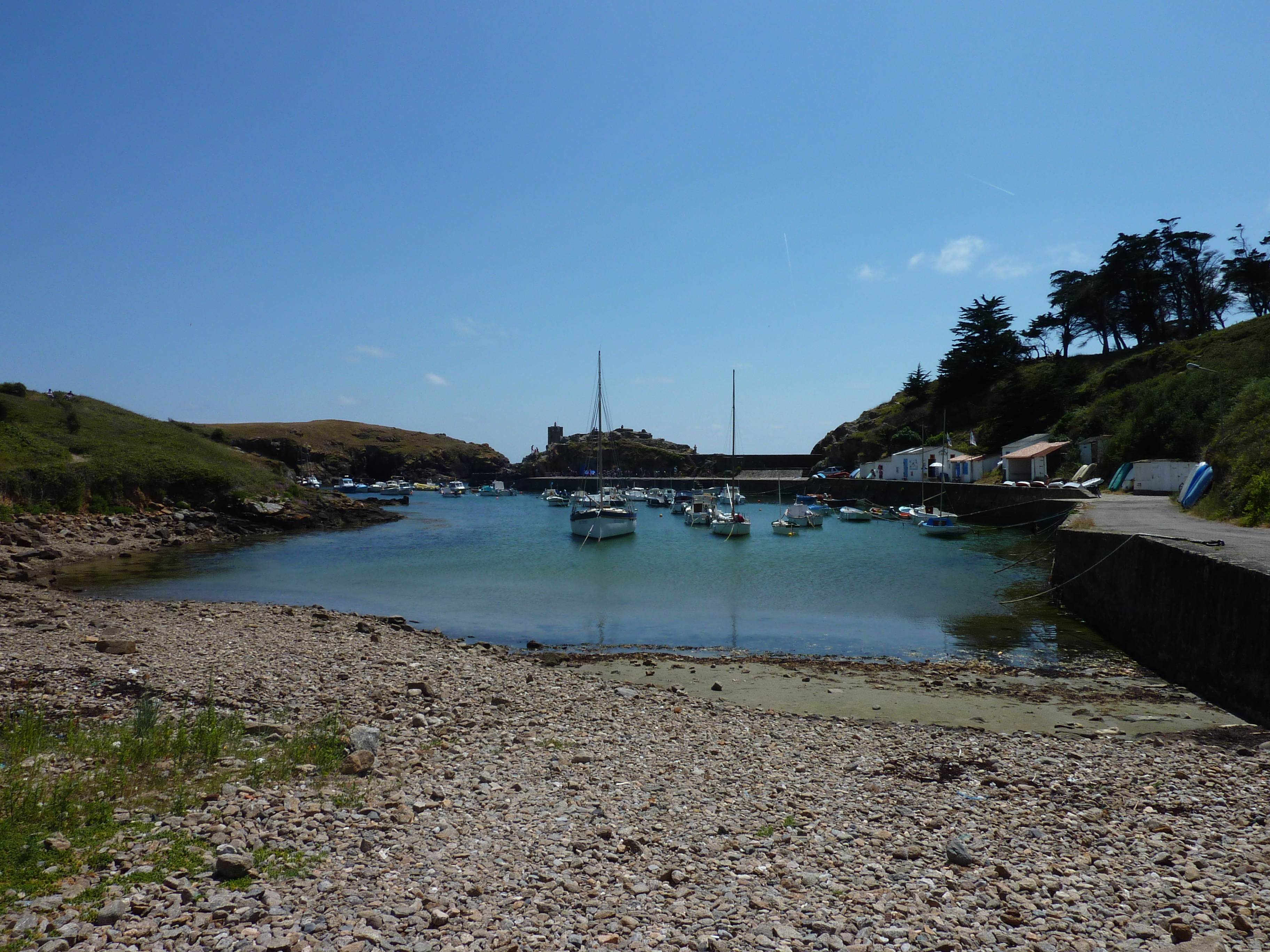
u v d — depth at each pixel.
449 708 14.34
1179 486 53.22
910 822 9.68
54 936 5.68
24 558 43.38
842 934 6.73
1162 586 21.25
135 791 8.86
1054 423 84.31
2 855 6.84
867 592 34.50
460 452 170.62
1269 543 22.38
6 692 13.48
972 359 112.25
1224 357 68.06
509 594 34.72
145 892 6.46
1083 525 32.47
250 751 10.83
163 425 77.00
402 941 6.14
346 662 17.86
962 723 15.96
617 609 30.92
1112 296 95.81
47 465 55.38
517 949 6.15
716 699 17.69
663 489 120.69
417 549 53.72
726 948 6.38
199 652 18.03
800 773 11.79
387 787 9.77
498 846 8.26
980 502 68.06
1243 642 16.52
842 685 19.16
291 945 5.88
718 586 36.47
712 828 9.26
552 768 11.23
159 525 57.47
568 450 171.00
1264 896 7.59
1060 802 10.51
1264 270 83.75
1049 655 23.11
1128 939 6.80
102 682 14.62
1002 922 7.10
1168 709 17.11
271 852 7.54
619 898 7.23
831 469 122.44
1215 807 10.26
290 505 69.75
